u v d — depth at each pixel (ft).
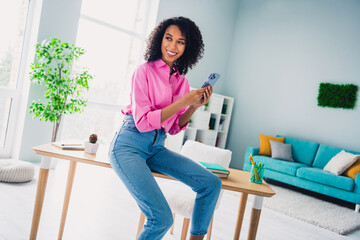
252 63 20.79
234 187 4.93
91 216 8.13
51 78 11.91
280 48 19.65
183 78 5.11
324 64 17.84
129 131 4.44
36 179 10.43
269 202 12.50
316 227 10.53
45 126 12.78
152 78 4.51
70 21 12.80
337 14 17.62
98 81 15.23
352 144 16.46
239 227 5.80
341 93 16.84
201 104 4.85
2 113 12.09
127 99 16.67
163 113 4.15
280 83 19.44
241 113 21.01
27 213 7.55
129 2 15.85
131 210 9.15
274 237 8.97
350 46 17.03
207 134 19.16
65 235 6.73
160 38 4.86
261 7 20.71
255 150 17.40
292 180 15.16
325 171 15.02
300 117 18.47
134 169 4.10
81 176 11.96
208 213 4.54
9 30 11.80
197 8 18.56
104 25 14.93
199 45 5.28
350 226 10.85
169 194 6.25
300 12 19.03
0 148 12.21
